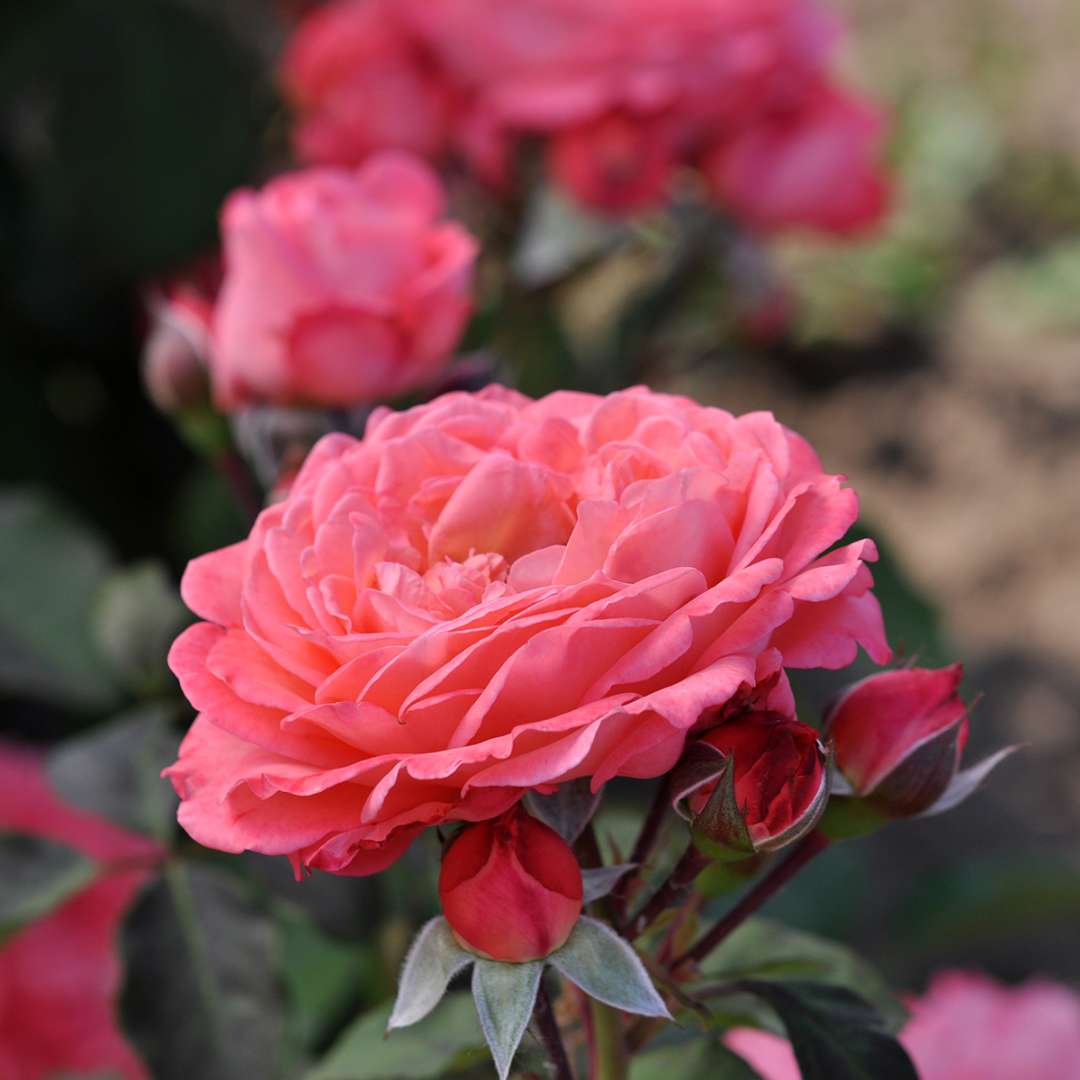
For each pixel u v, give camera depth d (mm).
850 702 363
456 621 321
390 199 485
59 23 704
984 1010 514
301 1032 532
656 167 590
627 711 315
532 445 355
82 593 565
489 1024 328
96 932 543
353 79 610
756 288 669
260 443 466
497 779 316
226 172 715
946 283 1643
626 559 328
